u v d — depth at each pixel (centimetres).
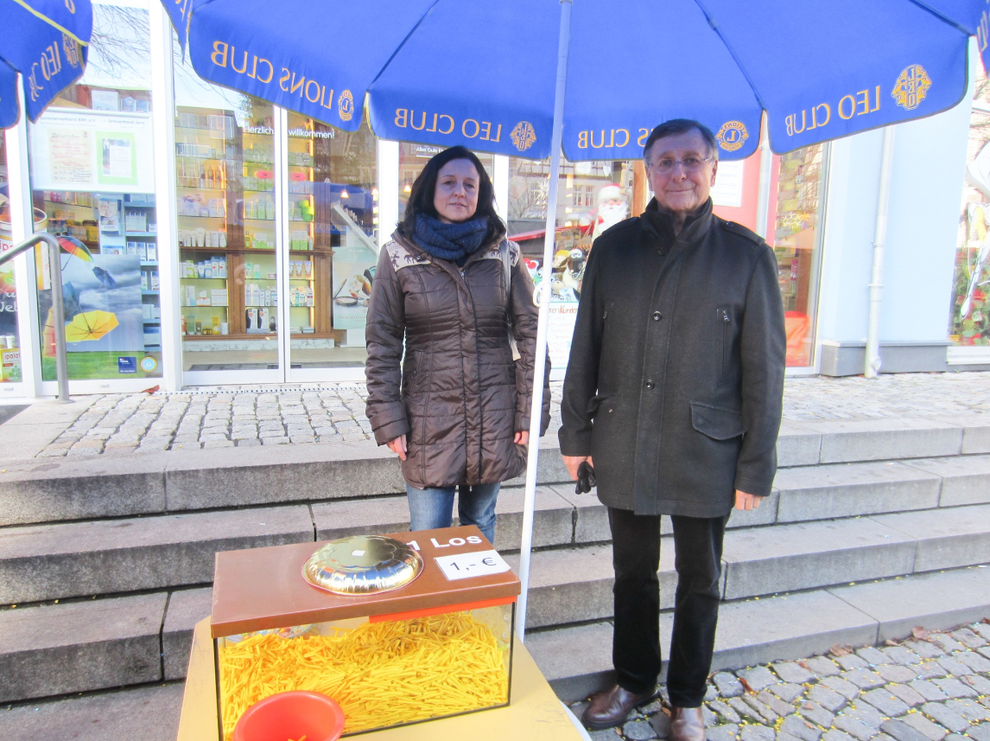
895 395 548
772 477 205
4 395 477
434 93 236
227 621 121
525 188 577
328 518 299
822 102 215
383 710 135
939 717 255
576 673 256
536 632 285
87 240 479
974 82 648
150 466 304
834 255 627
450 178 220
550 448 354
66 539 272
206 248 525
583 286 229
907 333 663
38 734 219
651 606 234
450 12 221
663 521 342
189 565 273
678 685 227
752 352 202
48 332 481
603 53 240
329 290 556
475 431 224
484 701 142
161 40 469
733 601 316
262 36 186
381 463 325
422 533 164
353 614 128
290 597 130
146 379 502
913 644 304
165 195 482
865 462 413
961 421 445
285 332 544
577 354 228
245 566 143
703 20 223
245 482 309
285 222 535
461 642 142
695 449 206
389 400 222
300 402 468
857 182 616
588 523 324
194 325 531
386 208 551
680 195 199
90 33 195
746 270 203
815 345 645
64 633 240
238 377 537
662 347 208
